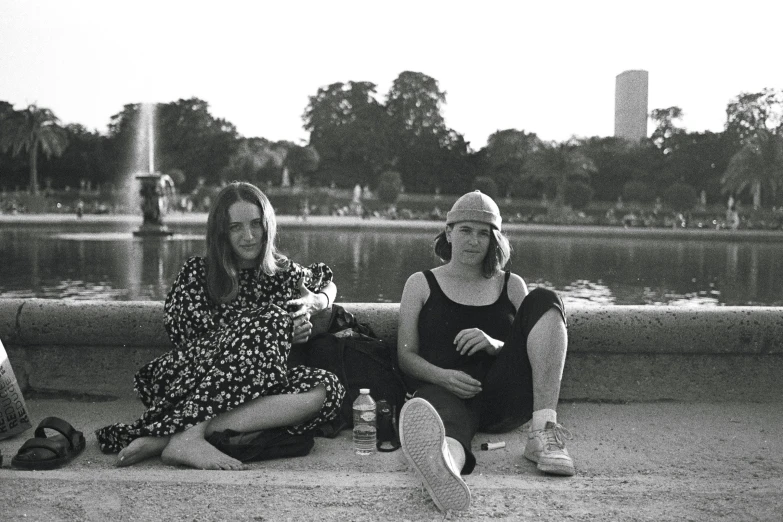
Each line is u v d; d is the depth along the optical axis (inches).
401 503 104.0
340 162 4370.1
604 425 157.2
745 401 178.1
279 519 97.2
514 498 106.4
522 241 1424.7
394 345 178.4
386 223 1926.7
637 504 103.7
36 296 476.4
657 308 177.6
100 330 173.0
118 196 3420.3
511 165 4212.6
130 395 177.8
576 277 681.6
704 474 123.8
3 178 3878.0
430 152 4286.4
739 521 97.0
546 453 125.1
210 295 142.6
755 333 173.8
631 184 3590.1
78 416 162.1
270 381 130.0
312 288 157.6
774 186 3080.7
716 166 4013.3
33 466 121.9
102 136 4099.4
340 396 137.9
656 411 169.3
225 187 143.3
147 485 109.6
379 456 135.0
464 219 148.7
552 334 132.8
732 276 707.4
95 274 611.2
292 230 1595.7
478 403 141.3
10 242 1051.9
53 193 3430.1
